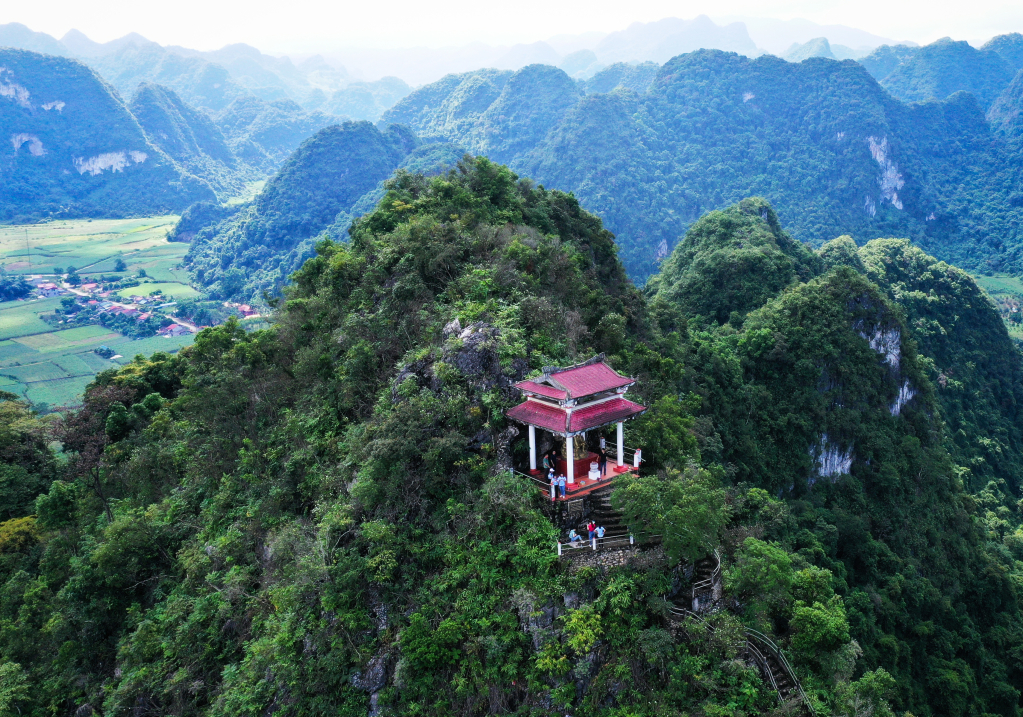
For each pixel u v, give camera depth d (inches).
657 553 1199.6
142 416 2518.5
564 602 1155.9
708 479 1290.6
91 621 1692.9
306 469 1662.2
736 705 1058.1
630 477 1294.3
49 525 2076.8
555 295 2105.1
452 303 1870.1
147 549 1784.0
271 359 2234.3
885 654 2292.1
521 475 1379.2
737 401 3253.0
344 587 1270.9
